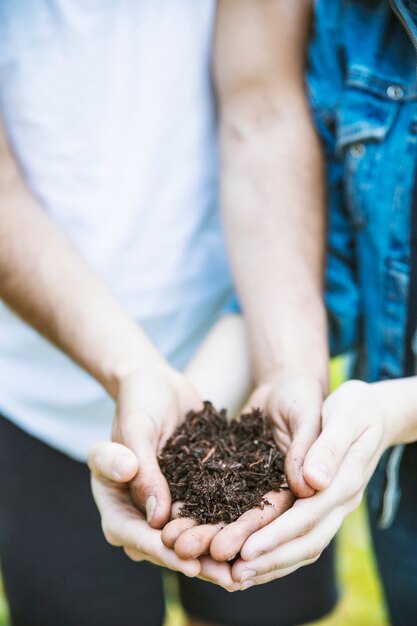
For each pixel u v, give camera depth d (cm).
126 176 99
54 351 100
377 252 87
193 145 100
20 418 102
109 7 94
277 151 95
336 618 122
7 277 93
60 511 103
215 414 86
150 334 104
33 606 105
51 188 99
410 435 82
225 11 96
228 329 98
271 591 101
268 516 74
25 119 97
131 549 77
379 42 85
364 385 80
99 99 97
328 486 75
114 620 105
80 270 94
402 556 98
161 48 96
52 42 95
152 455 78
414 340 86
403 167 83
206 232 104
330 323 96
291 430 81
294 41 95
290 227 94
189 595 104
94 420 103
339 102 90
